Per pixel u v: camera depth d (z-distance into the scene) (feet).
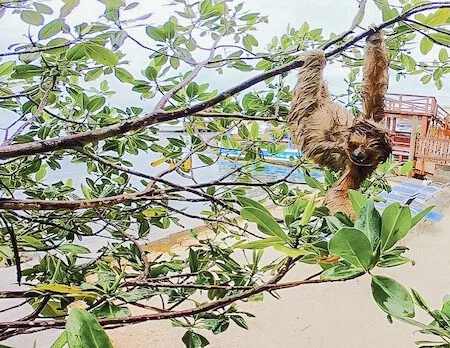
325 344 9.14
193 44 3.73
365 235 1.61
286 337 9.25
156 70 3.89
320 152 2.73
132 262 3.69
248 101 4.73
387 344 9.21
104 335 1.24
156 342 8.68
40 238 3.60
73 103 4.36
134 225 5.20
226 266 3.70
